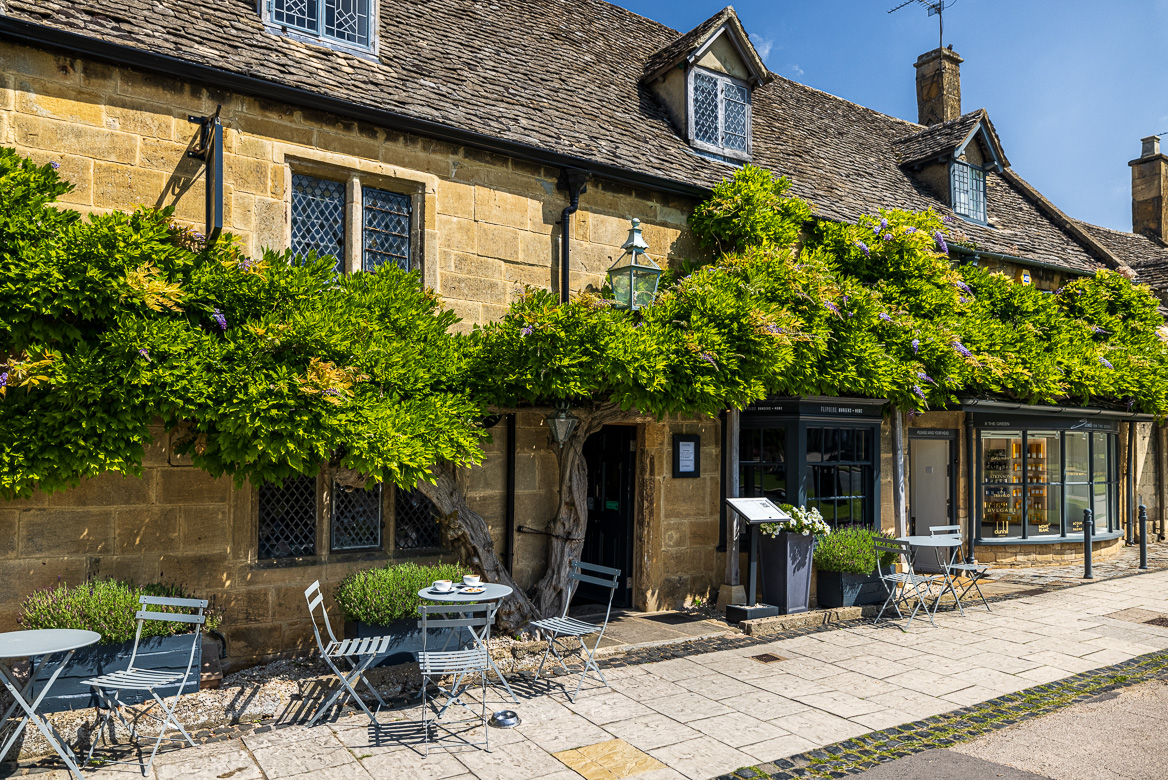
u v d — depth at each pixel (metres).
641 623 8.61
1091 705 6.04
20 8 5.98
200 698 5.59
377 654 5.96
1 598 5.73
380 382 6.33
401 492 7.82
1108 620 8.80
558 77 9.86
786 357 7.66
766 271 8.54
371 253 7.67
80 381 5.05
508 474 8.32
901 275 10.48
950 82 17.45
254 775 4.76
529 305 7.25
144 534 6.31
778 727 5.56
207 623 5.93
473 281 8.10
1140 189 21.73
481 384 7.04
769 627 8.29
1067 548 13.07
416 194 7.87
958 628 8.45
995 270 13.54
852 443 10.39
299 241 7.32
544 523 8.56
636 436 9.47
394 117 7.46
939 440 12.82
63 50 6.12
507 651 7.18
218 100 6.79
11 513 5.79
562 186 8.78
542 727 5.55
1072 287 13.90
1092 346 12.48
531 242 8.52
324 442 5.67
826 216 10.73
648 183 9.27
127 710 5.36
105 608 5.38
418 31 8.95
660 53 11.12
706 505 9.84
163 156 6.54
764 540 8.88
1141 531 12.40
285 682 6.01
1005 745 5.26
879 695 6.25
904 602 9.59
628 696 6.20
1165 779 4.73
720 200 9.45
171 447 6.42
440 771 4.82
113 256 5.20
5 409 5.05
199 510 6.54
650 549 9.28
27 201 5.21
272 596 6.87
